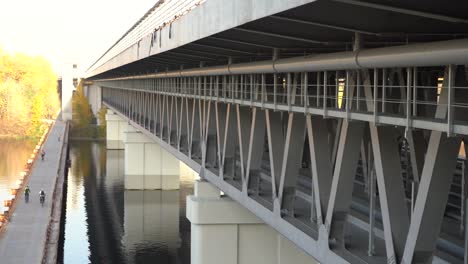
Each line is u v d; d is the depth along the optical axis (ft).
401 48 41.47
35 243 129.08
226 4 58.39
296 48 65.77
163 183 240.53
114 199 220.43
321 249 58.90
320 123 61.72
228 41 67.82
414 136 57.11
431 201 42.16
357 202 72.59
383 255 55.72
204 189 110.52
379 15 40.86
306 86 62.49
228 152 96.02
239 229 108.88
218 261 108.27
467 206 45.09
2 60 504.43
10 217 152.66
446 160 41.55
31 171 233.55
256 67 73.56
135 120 233.96
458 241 53.83
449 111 38.96
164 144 156.15
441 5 36.09
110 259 145.07
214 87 104.88
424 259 43.45
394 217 47.39
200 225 108.37
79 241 161.07
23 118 458.50
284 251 108.99
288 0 42.42
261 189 86.58
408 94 43.62
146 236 165.48
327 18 44.75
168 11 100.17
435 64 38.65
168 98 152.97
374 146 48.49
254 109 81.15
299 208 76.38
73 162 316.81
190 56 95.86
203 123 109.81
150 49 108.68
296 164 69.21
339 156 54.75
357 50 47.93
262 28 55.06
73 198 221.66
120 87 291.99
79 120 450.71
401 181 47.75
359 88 52.47
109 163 314.14
